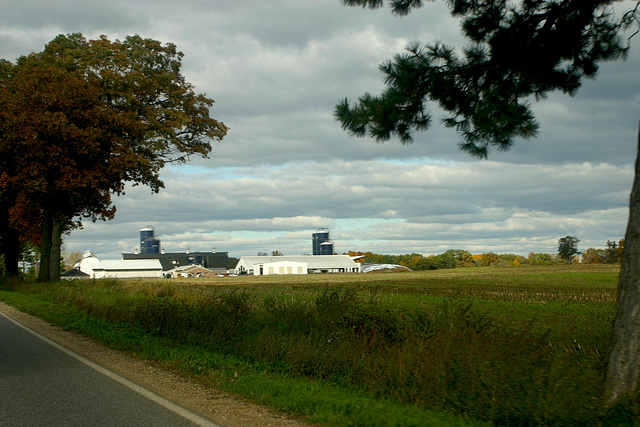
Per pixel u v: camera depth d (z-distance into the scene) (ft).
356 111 33.91
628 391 23.30
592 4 33.01
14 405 23.26
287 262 452.35
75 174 109.91
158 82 125.49
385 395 26.76
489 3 34.68
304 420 22.07
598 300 92.27
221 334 42.16
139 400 24.36
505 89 36.19
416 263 529.45
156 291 97.09
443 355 26.12
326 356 33.58
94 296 86.38
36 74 108.06
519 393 22.63
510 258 517.14
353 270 465.47
